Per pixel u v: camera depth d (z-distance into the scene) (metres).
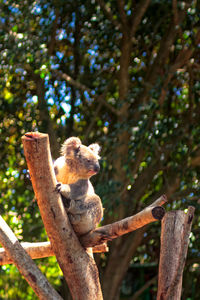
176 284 2.73
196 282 8.30
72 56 7.85
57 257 2.70
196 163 6.90
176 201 7.32
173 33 7.13
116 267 7.10
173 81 7.55
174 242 3.01
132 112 7.06
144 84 6.82
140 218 2.64
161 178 7.93
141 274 9.23
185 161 6.89
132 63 7.77
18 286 6.72
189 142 6.92
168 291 2.77
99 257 7.10
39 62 6.15
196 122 7.15
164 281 2.94
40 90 6.66
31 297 6.66
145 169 7.19
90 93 6.93
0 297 6.64
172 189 6.97
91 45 7.68
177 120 7.34
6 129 7.10
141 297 9.18
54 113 7.43
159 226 7.95
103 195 6.07
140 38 7.70
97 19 7.31
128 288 9.31
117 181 6.04
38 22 7.02
